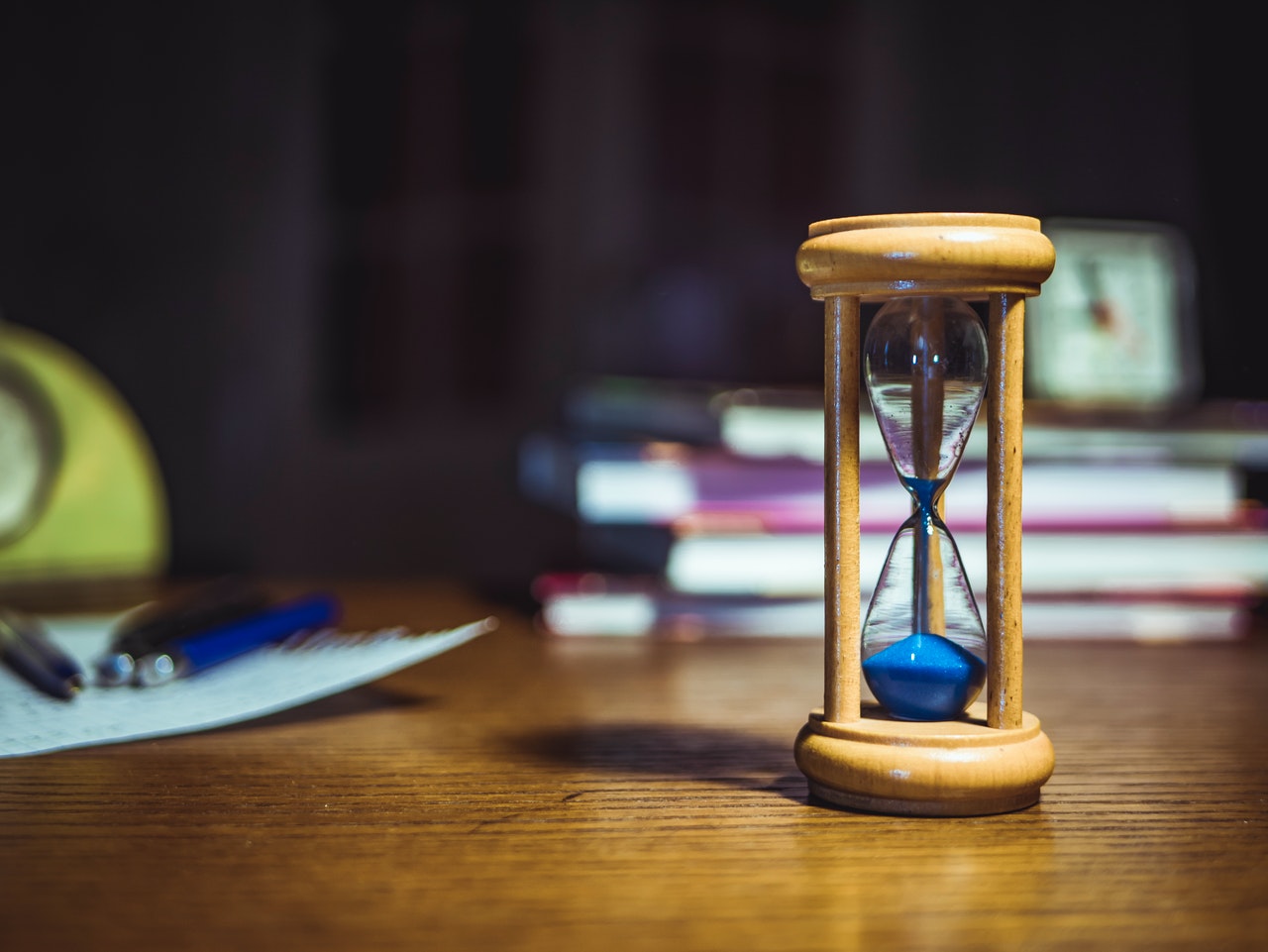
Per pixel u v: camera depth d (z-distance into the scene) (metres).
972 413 0.35
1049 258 0.35
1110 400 0.64
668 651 0.52
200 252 1.09
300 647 0.48
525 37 1.14
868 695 0.38
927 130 1.08
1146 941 0.28
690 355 1.14
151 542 0.68
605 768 0.37
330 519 1.14
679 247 1.15
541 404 1.14
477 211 1.15
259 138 1.10
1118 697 0.45
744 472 0.55
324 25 1.12
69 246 1.06
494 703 0.44
